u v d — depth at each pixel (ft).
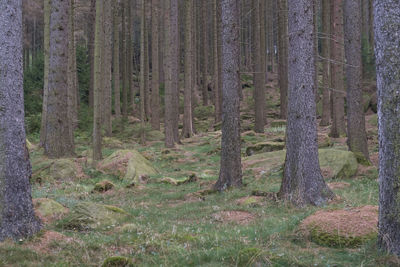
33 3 160.25
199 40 147.13
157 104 94.94
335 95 68.90
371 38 120.16
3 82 19.38
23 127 20.13
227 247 18.44
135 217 26.89
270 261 15.87
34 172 44.68
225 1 37.35
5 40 19.56
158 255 17.74
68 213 25.79
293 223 21.71
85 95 127.95
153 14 85.35
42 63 121.29
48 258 16.70
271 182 41.22
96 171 47.98
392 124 15.79
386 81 15.96
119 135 95.81
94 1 96.22
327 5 77.82
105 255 17.51
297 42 31.07
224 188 37.73
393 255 15.43
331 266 15.53
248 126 98.02
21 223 19.20
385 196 16.06
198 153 68.64
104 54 89.81
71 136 61.77
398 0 15.72
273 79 157.89
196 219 27.02
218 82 101.09
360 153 44.55
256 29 90.27
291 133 31.09
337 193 32.58
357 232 18.70
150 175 48.08
